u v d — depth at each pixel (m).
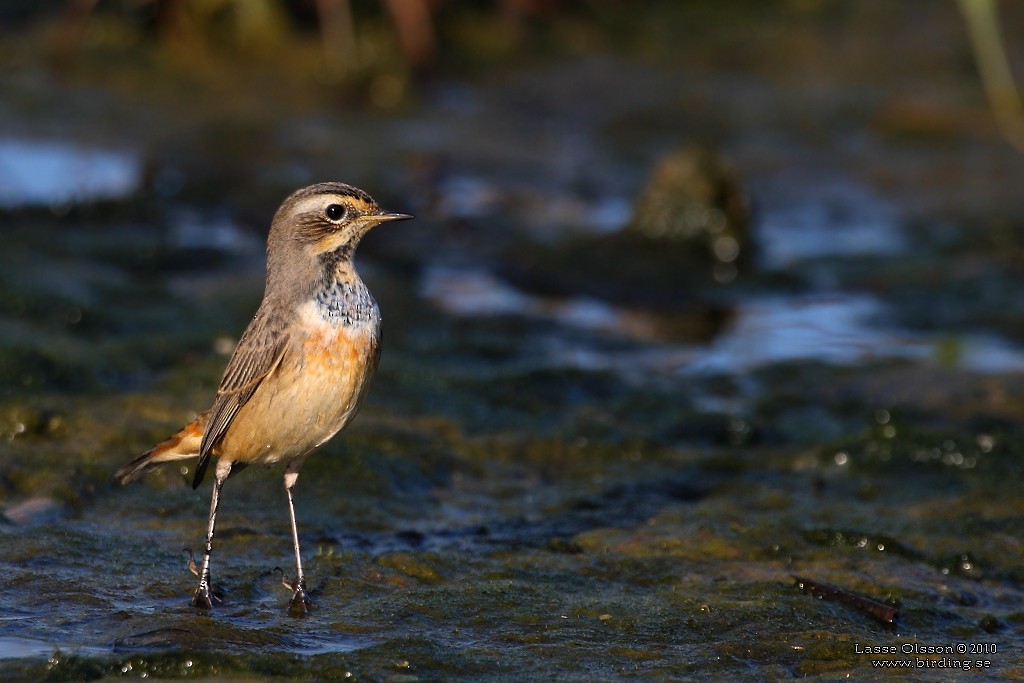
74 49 23.16
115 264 16.59
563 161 21.00
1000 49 23.00
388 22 23.67
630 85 23.52
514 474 12.15
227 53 23.62
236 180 19.59
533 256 17.88
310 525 10.72
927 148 21.45
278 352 9.12
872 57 24.61
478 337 15.45
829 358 15.17
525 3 24.98
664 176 18.12
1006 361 15.07
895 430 12.62
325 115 22.12
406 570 9.95
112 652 8.41
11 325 14.19
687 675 8.55
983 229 18.77
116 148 20.27
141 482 11.23
